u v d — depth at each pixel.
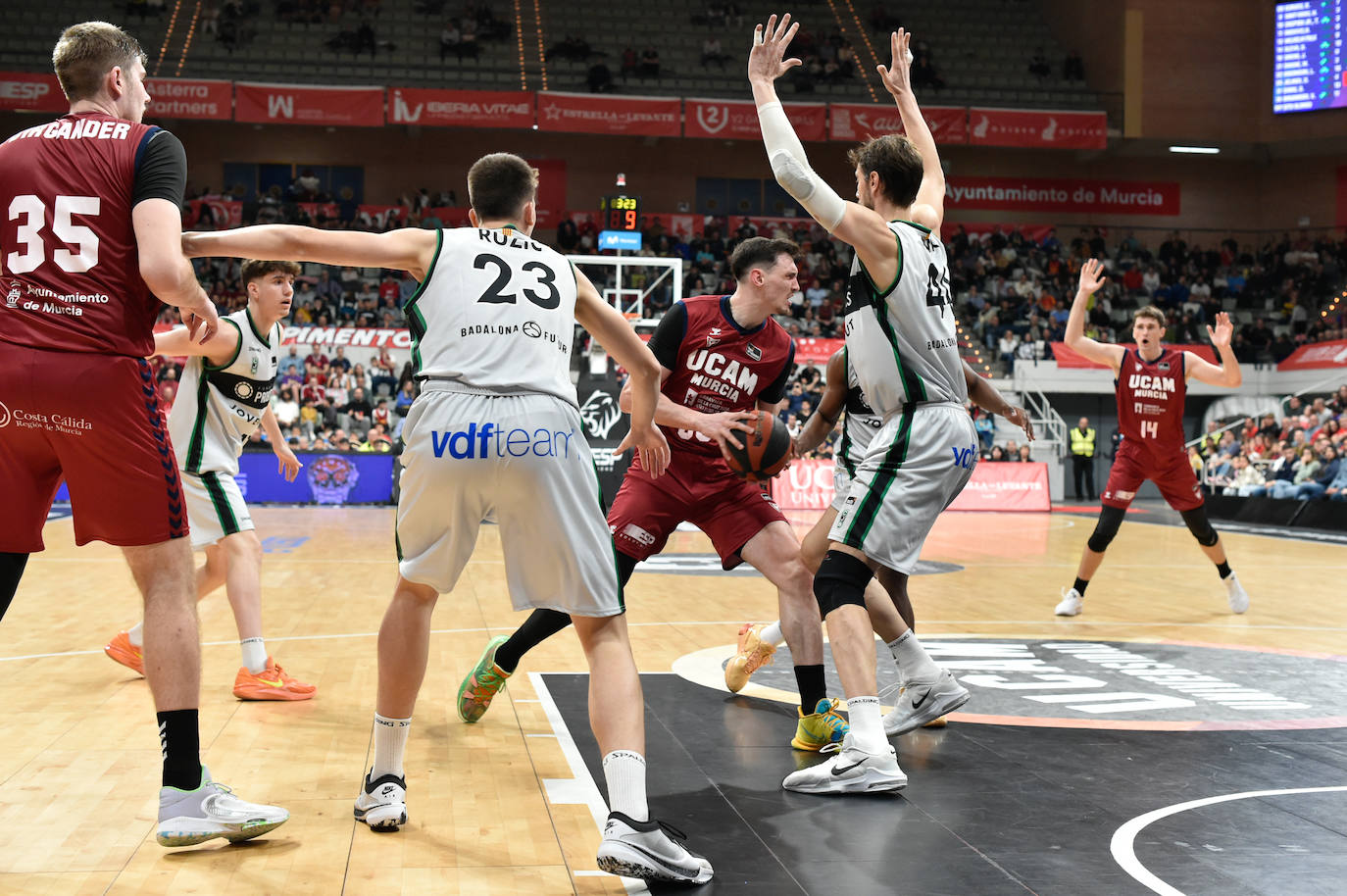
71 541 10.27
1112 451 22.52
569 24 25.50
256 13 24.48
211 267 21.80
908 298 3.18
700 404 3.91
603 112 22.14
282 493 16.09
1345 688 4.53
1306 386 21.06
